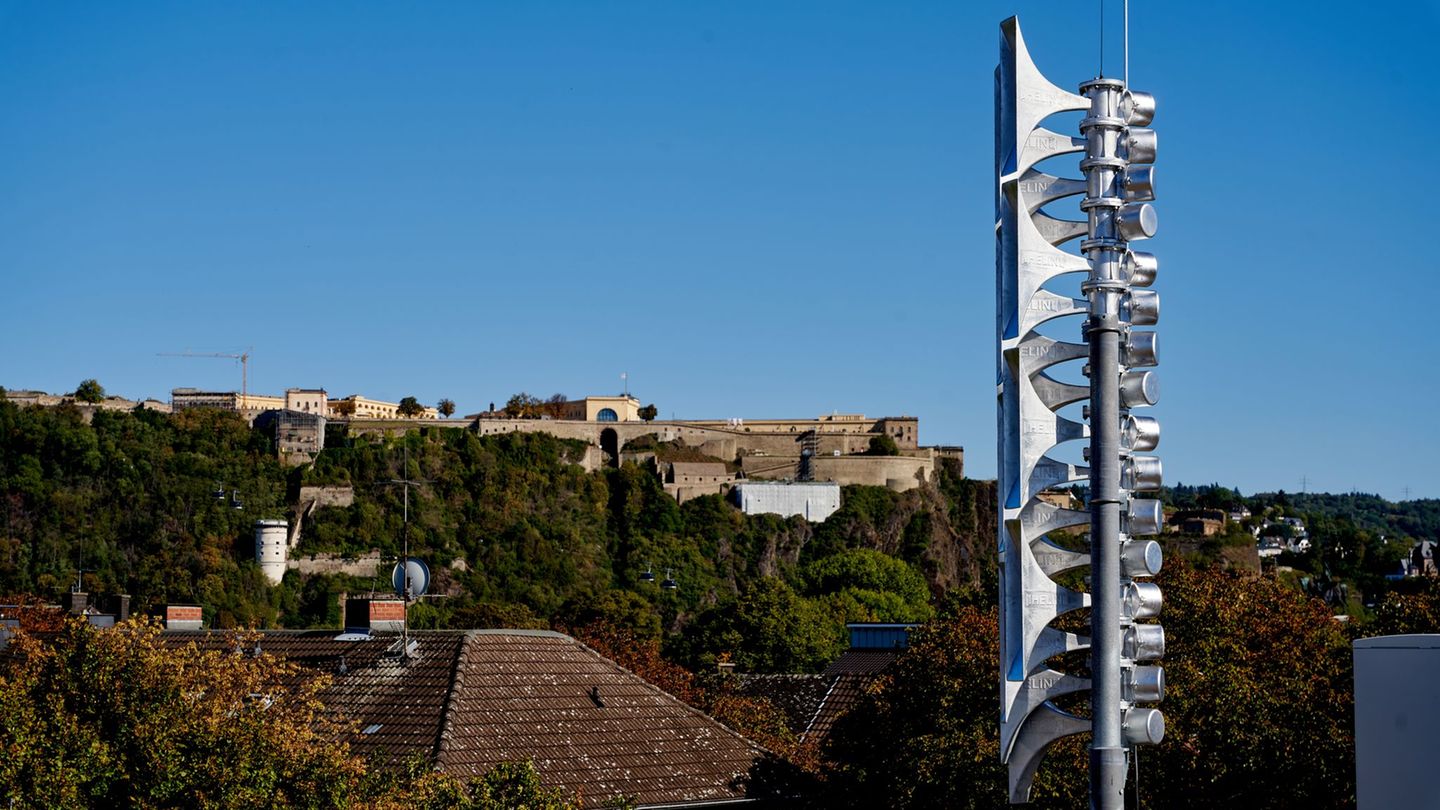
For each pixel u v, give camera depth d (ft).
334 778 99.81
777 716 236.63
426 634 148.77
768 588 579.48
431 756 125.29
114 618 205.05
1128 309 44.57
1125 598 43.70
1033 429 44.91
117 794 96.48
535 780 108.88
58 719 95.96
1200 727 132.16
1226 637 155.43
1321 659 164.66
